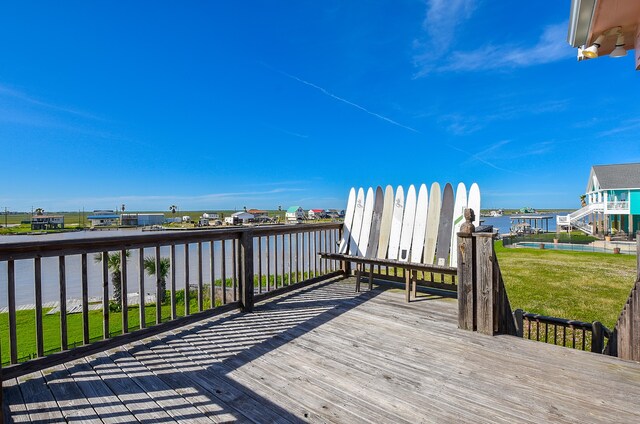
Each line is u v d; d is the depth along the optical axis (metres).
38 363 2.14
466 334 2.88
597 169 32.72
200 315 3.15
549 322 3.13
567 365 2.27
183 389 2.04
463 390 1.98
